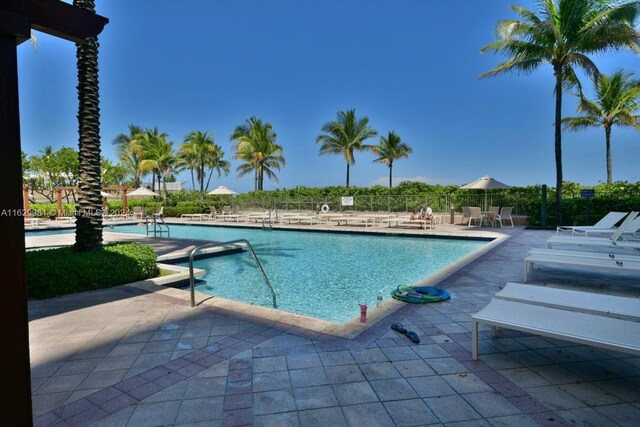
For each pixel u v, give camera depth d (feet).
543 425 7.41
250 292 22.50
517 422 7.53
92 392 8.92
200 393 8.82
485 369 9.85
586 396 8.50
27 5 4.99
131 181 133.90
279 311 15.07
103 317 14.44
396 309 15.12
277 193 92.12
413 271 28.27
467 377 9.43
